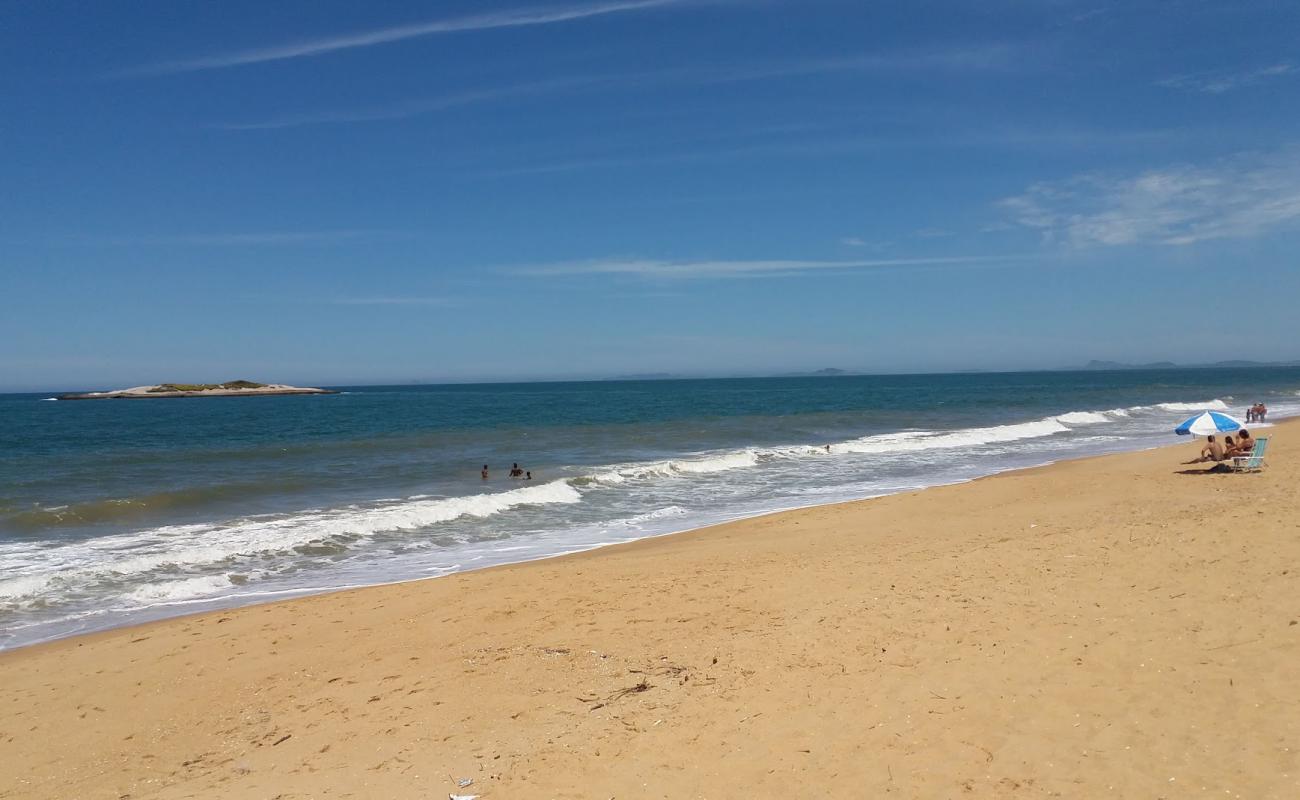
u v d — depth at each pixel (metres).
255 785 5.88
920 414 53.50
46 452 33.28
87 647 9.66
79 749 6.96
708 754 5.61
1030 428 36.81
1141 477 19.11
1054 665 6.47
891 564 10.59
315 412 72.31
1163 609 7.47
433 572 13.45
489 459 29.20
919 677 6.51
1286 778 4.62
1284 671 5.89
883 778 5.08
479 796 5.33
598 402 87.06
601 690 7.04
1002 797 4.75
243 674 8.47
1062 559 9.79
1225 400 62.12
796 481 23.03
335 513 18.39
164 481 23.94
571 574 11.71
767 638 7.87
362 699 7.47
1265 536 9.91
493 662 8.08
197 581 12.74
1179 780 4.73
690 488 22.09
